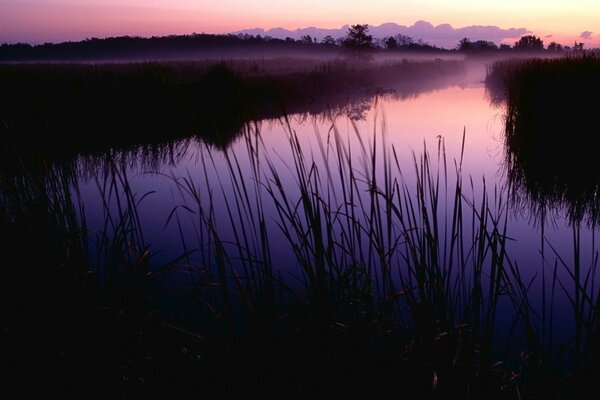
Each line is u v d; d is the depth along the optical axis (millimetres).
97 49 106188
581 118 8742
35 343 2408
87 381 2264
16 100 8656
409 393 2039
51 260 2701
